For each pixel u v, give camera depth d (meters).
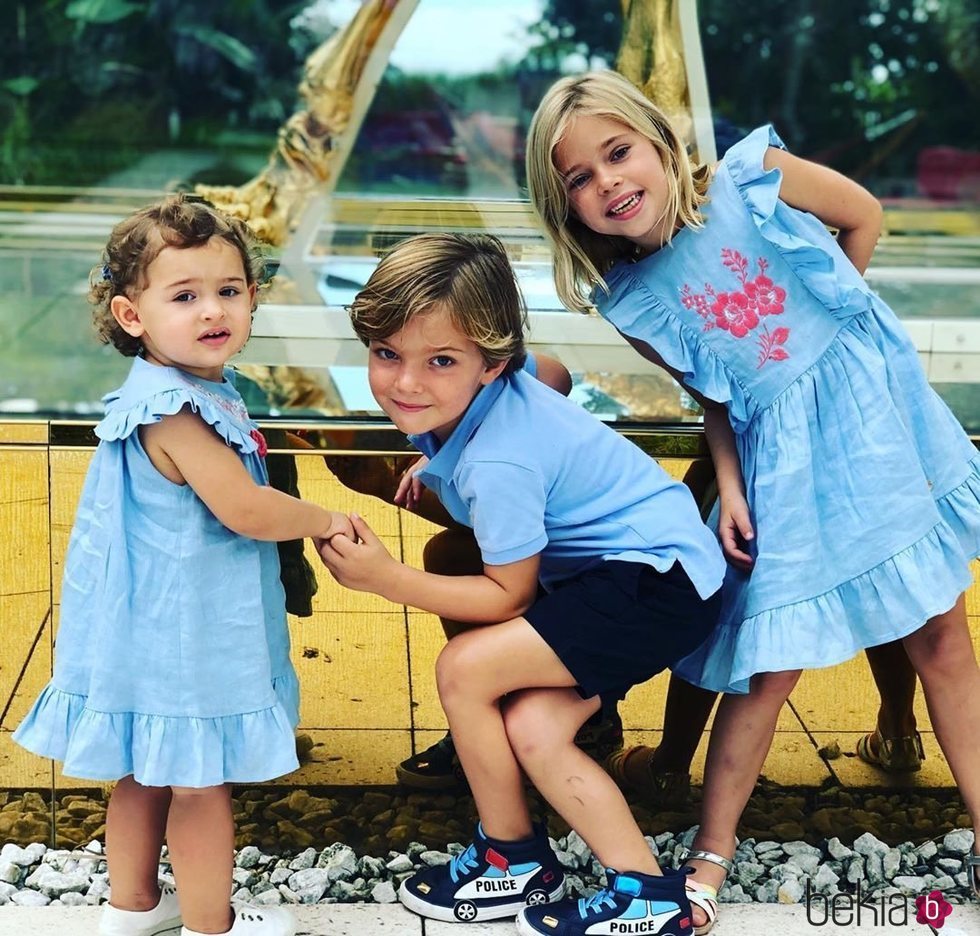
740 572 1.58
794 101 4.42
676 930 1.45
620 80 1.52
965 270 2.89
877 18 4.32
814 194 1.59
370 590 1.46
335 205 2.87
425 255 1.39
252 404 1.80
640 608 1.44
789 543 1.52
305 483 1.65
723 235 1.54
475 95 4.11
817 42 4.36
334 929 1.52
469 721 1.45
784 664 1.49
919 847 1.79
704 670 1.60
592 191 1.49
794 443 1.53
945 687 1.63
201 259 1.31
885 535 1.51
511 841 1.51
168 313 1.31
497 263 1.43
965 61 4.31
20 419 1.66
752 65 4.38
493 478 1.41
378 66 2.96
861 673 1.77
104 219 3.38
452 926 1.53
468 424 1.46
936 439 1.57
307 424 1.65
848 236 1.64
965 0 4.25
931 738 1.79
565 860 1.71
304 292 2.29
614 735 1.77
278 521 1.38
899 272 2.82
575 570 1.51
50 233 3.19
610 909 1.44
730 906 1.61
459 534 1.66
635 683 1.49
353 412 1.75
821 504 1.54
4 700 1.70
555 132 1.49
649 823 1.79
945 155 4.39
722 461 1.62
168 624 1.35
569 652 1.43
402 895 1.57
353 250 2.68
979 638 1.75
